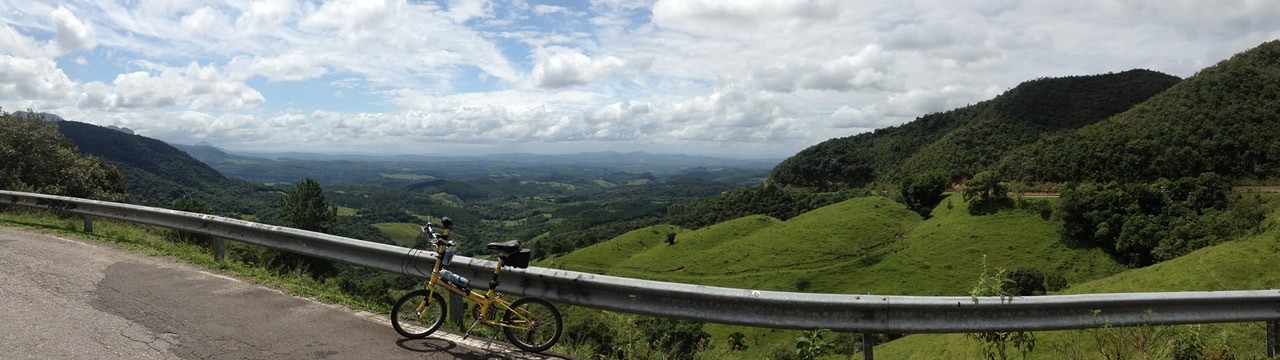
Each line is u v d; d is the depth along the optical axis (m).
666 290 4.84
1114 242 64.56
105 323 5.50
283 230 7.99
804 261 73.94
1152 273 40.16
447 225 5.45
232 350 4.88
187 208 36.59
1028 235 70.44
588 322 6.20
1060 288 58.03
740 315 4.74
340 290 7.39
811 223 87.81
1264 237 37.16
